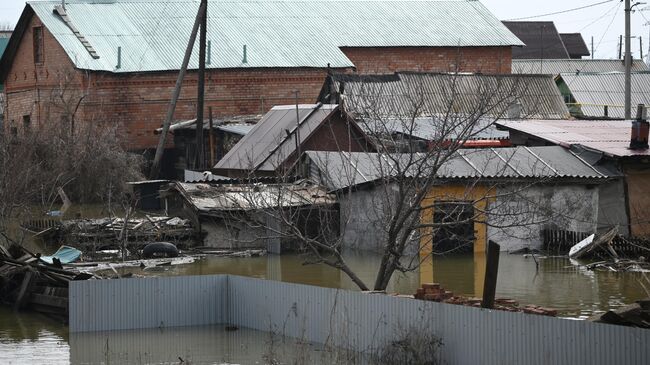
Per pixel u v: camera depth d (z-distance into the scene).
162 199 47.66
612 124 45.75
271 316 23.08
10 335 24.33
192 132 61.62
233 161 47.38
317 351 21.33
